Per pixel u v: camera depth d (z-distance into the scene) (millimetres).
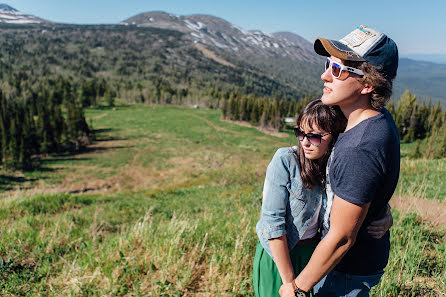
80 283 2887
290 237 1570
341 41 1249
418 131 64688
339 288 1512
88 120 102750
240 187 14438
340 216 1229
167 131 86688
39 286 3043
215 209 7762
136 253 3410
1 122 52469
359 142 1159
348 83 1208
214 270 2943
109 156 57688
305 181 1448
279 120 89000
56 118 65312
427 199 4863
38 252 3809
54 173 45719
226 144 71312
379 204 1282
